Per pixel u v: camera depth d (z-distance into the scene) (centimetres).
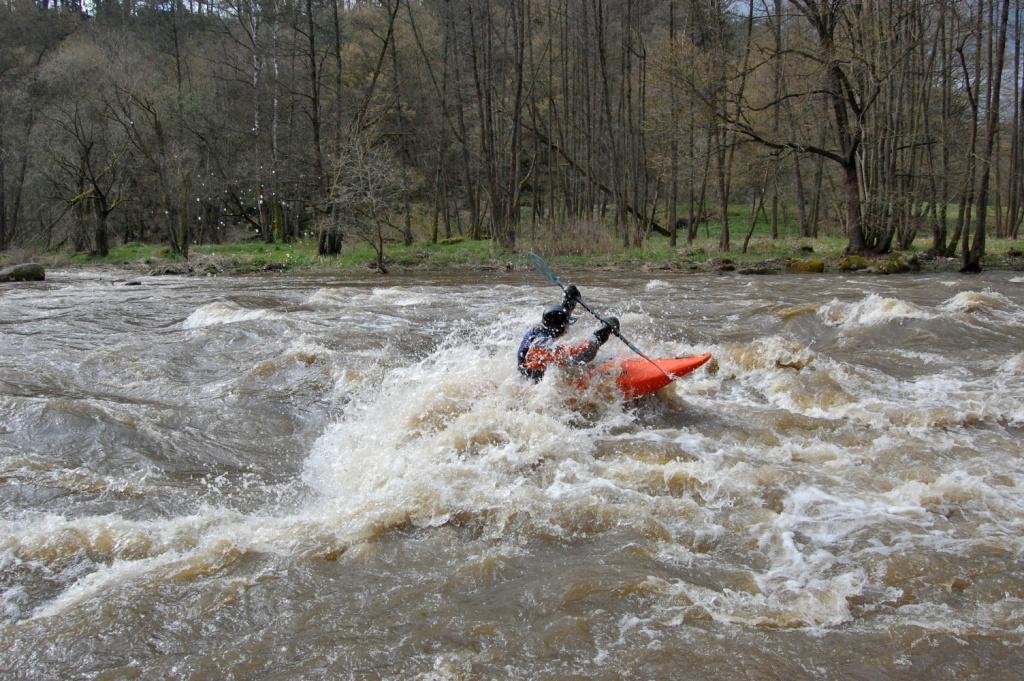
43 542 456
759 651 350
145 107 3309
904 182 2481
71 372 857
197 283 1991
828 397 737
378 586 412
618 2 3500
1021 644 354
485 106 3231
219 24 4369
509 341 1011
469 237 3538
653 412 702
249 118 4012
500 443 604
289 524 488
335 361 877
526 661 346
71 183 3656
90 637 369
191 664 350
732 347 895
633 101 3594
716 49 2422
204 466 608
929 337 970
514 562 434
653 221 3541
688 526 475
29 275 2164
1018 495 511
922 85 2436
